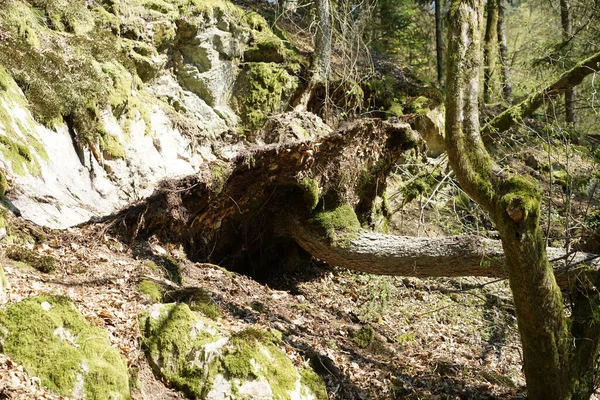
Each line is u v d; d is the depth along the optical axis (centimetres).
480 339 940
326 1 1467
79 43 1040
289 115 1404
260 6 1750
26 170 771
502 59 1622
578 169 955
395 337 860
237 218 931
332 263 959
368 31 2005
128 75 1109
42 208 743
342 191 961
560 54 1244
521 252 573
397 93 1598
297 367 607
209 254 914
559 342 610
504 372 830
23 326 477
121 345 537
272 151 859
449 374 751
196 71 1312
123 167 991
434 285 1088
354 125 937
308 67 1474
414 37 2167
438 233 1227
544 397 632
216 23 1351
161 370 541
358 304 968
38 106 878
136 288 654
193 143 1219
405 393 671
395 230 1260
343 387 636
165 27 1253
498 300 1062
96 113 970
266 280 999
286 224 967
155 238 813
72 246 704
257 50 1426
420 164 1147
